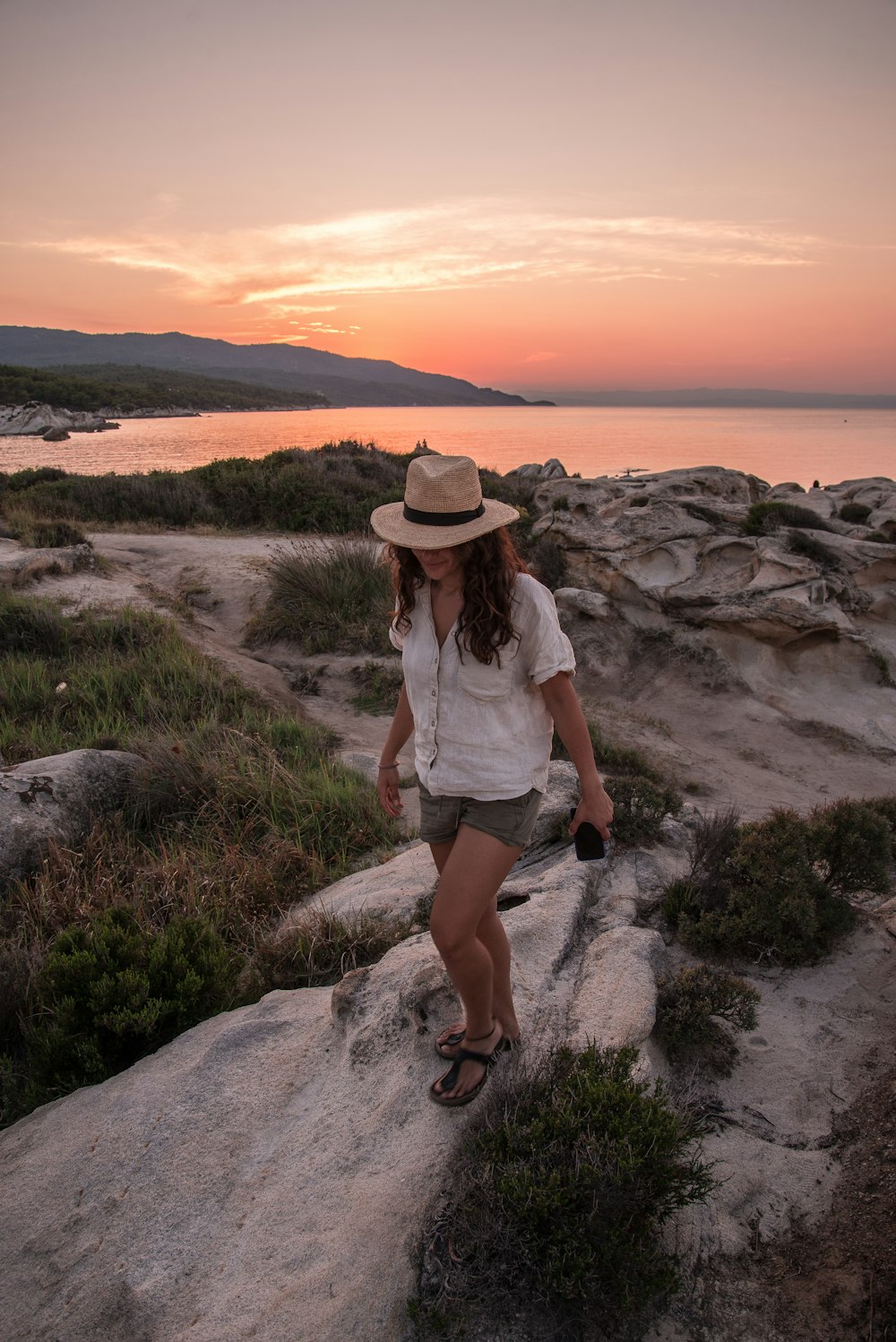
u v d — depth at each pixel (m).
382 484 22.11
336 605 11.88
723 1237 2.09
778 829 3.73
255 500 19.52
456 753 2.06
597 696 10.72
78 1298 2.03
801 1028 2.91
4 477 23.42
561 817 4.28
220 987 3.46
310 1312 1.85
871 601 11.07
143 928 3.91
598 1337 1.82
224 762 6.50
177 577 14.17
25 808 5.27
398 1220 2.00
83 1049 3.03
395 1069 2.49
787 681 10.37
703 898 3.50
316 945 3.74
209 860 5.08
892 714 9.73
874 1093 2.53
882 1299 1.83
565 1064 2.32
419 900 3.93
